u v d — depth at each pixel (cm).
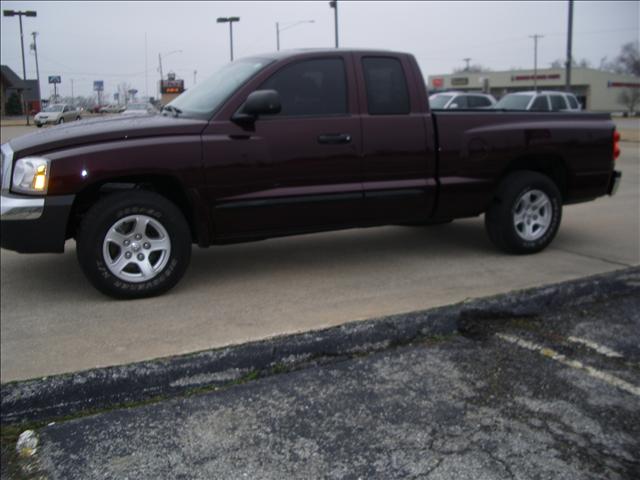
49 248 444
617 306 445
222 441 282
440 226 738
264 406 313
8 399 315
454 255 599
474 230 714
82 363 363
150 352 376
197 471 260
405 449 272
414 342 389
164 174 457
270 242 657
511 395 317
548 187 587
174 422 300
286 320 425
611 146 619
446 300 461
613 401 309
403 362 360
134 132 455
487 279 516
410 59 542
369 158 518
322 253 611
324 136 501
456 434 282
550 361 356
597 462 261
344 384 335
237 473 258
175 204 497
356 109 515
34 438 290
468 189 559
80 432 294
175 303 464
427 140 536
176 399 324
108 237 453
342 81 514
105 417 308
